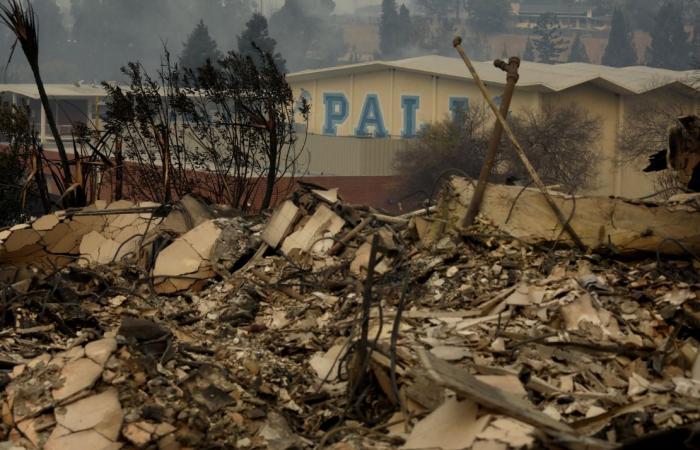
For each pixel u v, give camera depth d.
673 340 6.45
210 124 14.11
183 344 7.04
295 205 10.03
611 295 7.14
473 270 8.16
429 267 8.39
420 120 60.09
